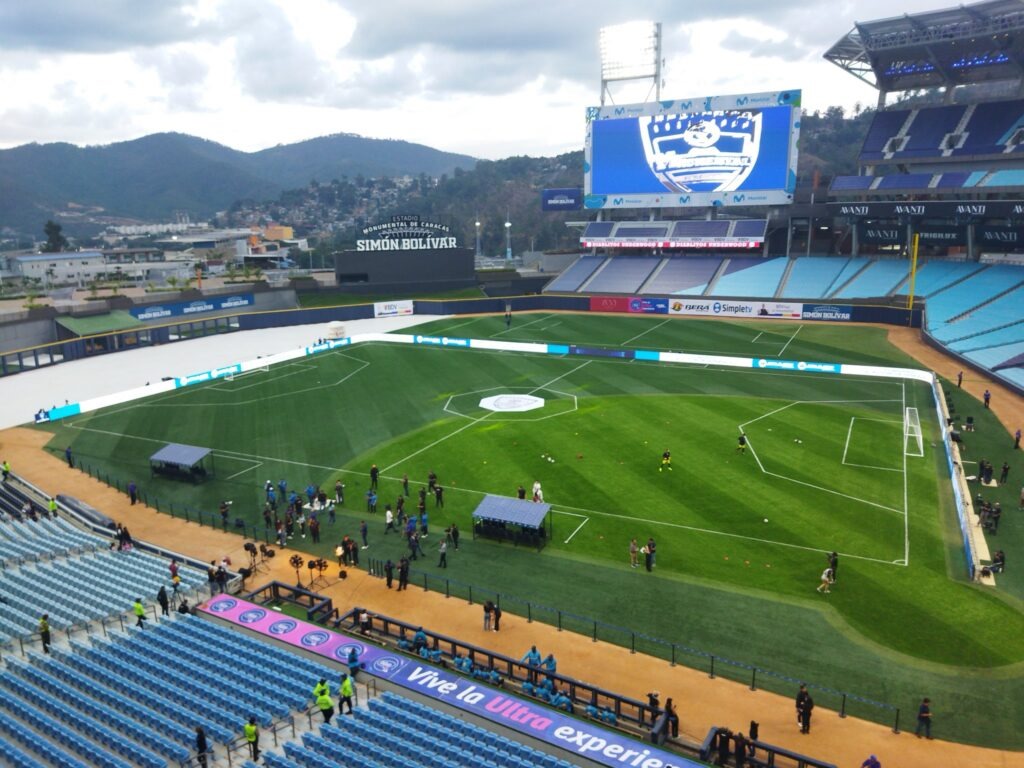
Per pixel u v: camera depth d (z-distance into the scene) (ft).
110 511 151.02
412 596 116.06
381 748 75.82
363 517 145.18
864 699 89.30
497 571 123.03
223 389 246.06
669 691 92.27
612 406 213.87
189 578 117.80
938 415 195.62
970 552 118.93
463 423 201.67
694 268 396.78
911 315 313.73
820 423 193.06
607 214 440.45
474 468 168.14
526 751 76.79
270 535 138.51
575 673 96.22
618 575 120.06
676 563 123.13
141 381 257.75
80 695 86.22
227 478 167.43
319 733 81.51
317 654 97.04
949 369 247.29
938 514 138.31
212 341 332.19
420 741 78.13
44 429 206.49
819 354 274.36
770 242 409.28
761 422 194.39
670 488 152.97
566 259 451.12
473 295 407.03
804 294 351.05
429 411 214.90
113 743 78.38
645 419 199.82
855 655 97.86
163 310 334.85
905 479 154.81
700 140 380.78
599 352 288.10
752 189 376.68
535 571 122.52
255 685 89.15
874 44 341.41
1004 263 320.91
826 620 105.81
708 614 108.37
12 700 84.64
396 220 397.80
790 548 126.93
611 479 158.61
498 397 228.22
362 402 226.79
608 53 407.85
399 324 365.81
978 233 333.01
